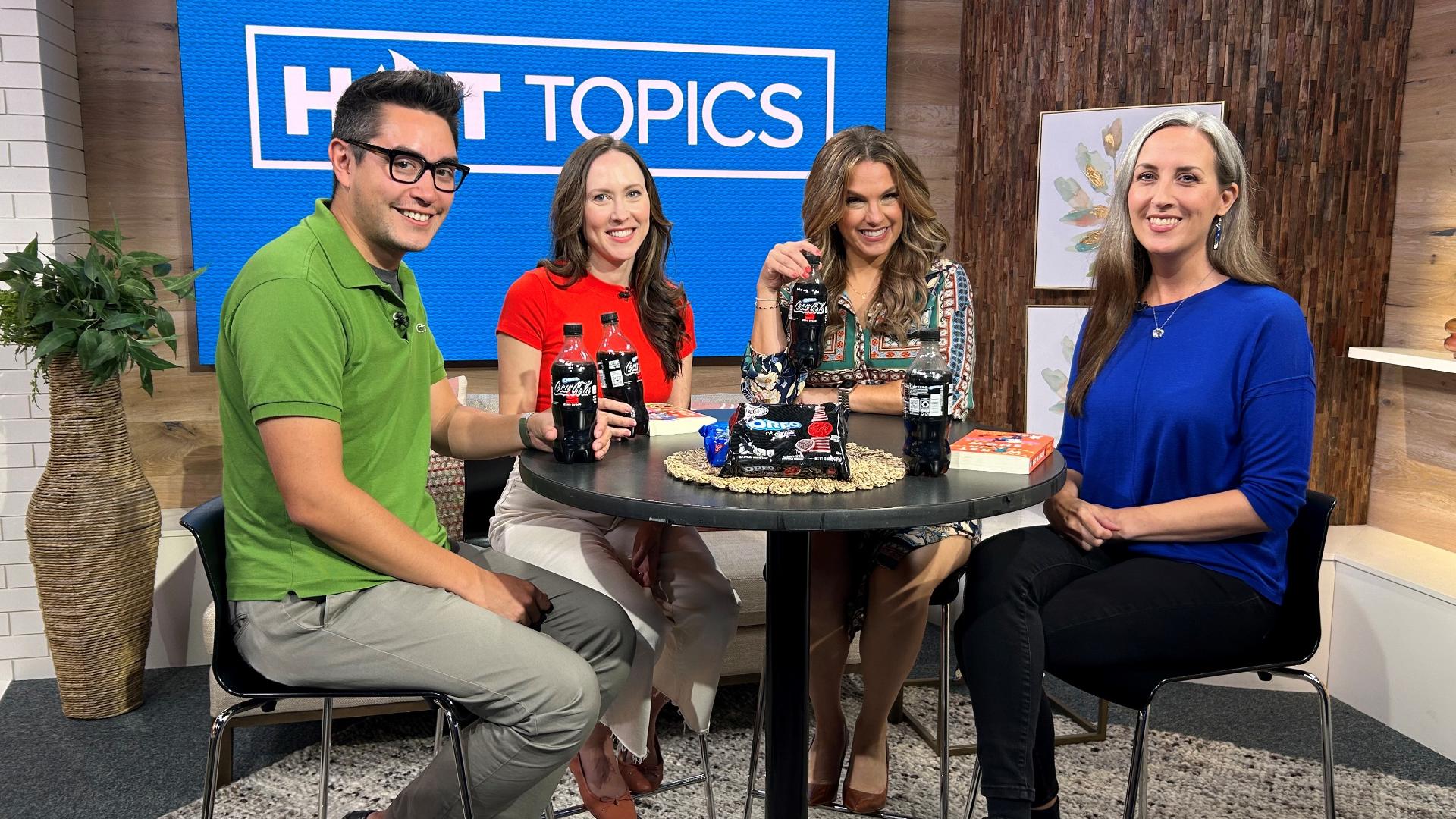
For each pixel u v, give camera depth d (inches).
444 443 80.9
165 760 101.8
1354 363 122.8
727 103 136.2
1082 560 74.7
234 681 63.8
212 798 63.9
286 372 59.9
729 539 118.8
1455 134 111.3
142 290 107.5
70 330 103.5
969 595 71.5
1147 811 88.3
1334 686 115.3
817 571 87.3
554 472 65.1
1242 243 75.9
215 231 126.3
